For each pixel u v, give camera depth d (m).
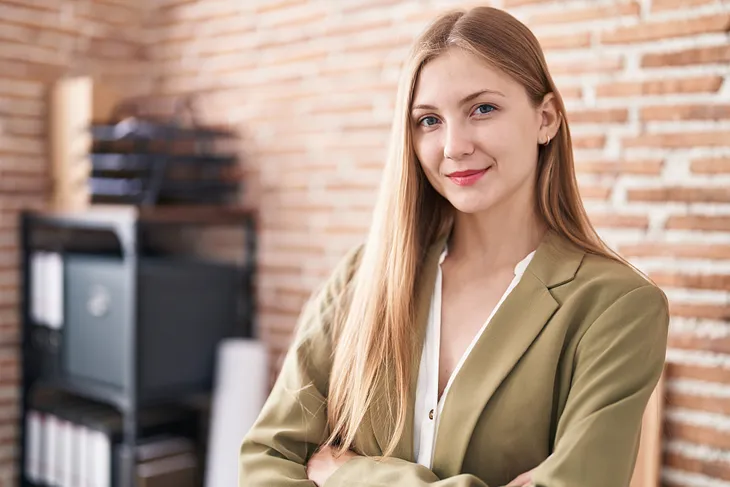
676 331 1.99
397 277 1.29
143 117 3.08
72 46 3.13
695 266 1.96
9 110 2.96
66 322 2.81
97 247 3.21
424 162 1.24
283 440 1.32
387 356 1.28
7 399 2.98
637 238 2.06
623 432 1.09
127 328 2.58
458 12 1.24
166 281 2.66
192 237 3.21
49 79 3.06
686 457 1.97
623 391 1.11
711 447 1.94
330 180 2.74
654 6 1.99
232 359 2.70
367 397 1.28
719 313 1.92
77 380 2.79
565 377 1.17
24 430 2.96
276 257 2.92
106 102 2.89
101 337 2.68
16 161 2.98
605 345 1.14
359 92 2.64
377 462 1.22
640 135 2.04
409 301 1.30
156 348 2.64
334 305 1.42
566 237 1.28
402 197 1.29
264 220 2.95
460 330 1.27
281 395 1.36
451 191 1.21
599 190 2.11
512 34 1.20
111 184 2.82
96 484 2.71
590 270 1.21
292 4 2.83
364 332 1.30
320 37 2.75
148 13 3.31
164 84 3.28
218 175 2.99
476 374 1.19
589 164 2.12
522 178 1.21
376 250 1.32
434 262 1.34
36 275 2.91
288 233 2.88
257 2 2.94
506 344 1.19
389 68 2.55
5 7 2.94
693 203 1.96
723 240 1.91
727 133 1.89
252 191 2.98
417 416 1.25
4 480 2.98
